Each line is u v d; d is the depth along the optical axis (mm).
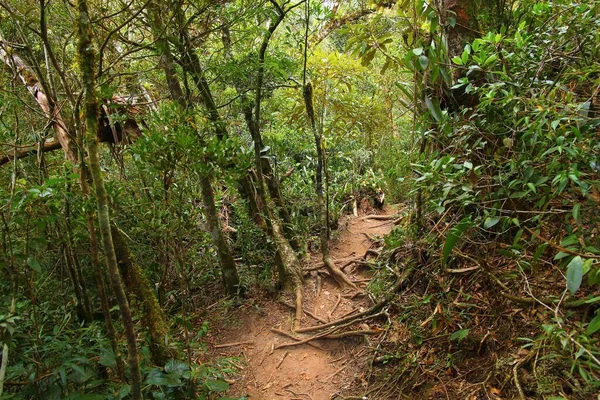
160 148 2223
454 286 2924
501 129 2375
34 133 2705
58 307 2977
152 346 2605
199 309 4082
